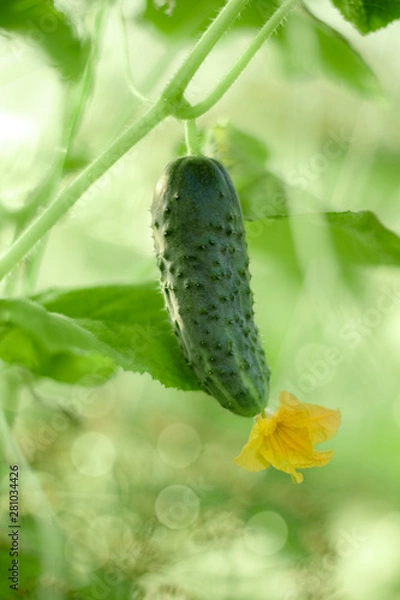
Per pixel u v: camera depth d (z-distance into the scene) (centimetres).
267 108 106
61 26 84
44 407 96
